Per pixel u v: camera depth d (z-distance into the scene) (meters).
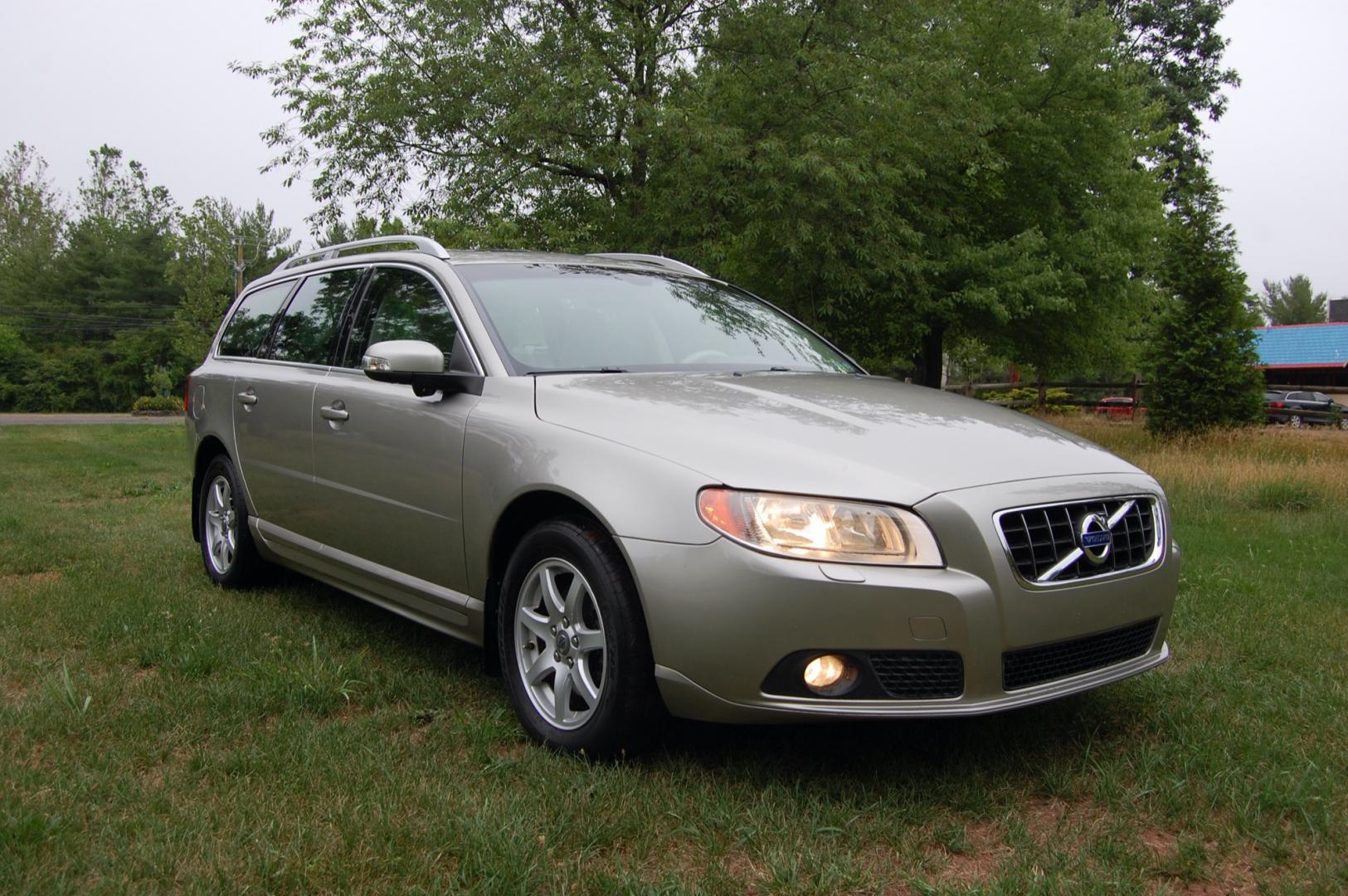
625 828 2.42
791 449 2.71
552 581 3.00
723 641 2.54
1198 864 2.31
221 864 2.21
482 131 14.34
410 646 3.98
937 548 2.57
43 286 66.19
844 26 14.29
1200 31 35.06
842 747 2.99
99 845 2.28
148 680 3.45
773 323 4.38
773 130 13.50
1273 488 8.80
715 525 2.57
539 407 3.16
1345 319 66.50
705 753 2.92
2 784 2.59
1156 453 13.56
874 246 14.13
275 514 4.52
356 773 2.69
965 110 16.36
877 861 2.33
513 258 4.07
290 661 3.69
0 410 62.78
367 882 2.16
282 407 4.40
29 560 5.53
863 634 2.49
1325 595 5.05
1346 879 2.26
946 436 2.93
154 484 10.04
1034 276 18.41
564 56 13.65
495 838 2.30
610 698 2.74
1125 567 2.90
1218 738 3.06
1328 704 3.38
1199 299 15.51
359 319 4.19
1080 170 20.81
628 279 4.20
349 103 15.03
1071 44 19.94
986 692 2.58
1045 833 2.49
